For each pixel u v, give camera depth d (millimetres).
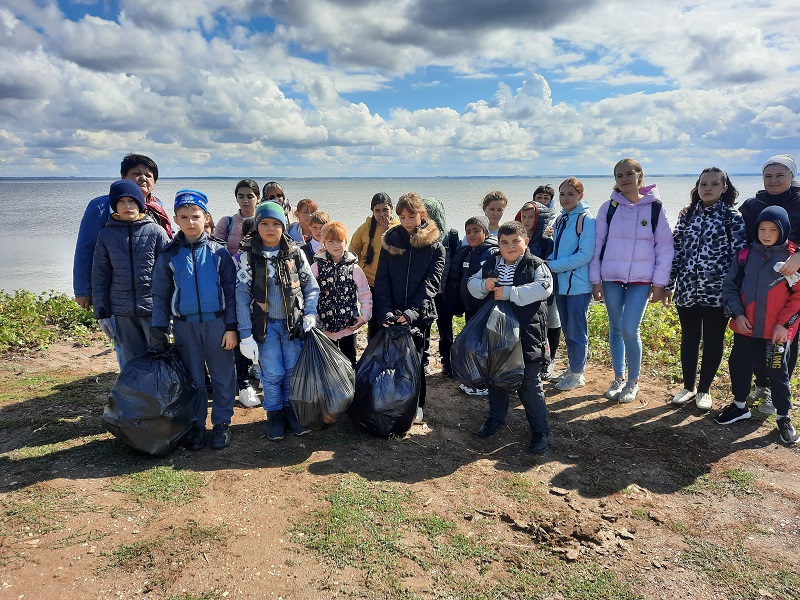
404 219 4441
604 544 3092
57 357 6637
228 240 5711
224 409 4219
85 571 2756
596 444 4344
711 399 5070
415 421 4715
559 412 4980
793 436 4297
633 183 4922
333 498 3467
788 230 4246
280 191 5926
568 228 5285
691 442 4367
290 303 4184
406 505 3418
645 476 3855
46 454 3945
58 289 13883
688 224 4941
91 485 3543
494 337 4102
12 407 4863
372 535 3105
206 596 2615
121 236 4191
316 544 3006
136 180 4676
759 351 4777
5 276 15977
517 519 3299
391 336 4445
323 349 4219
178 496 3449
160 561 2840
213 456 4031
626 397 5191
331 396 4121
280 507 3361
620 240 5027
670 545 3102
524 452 4215
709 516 3383
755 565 2934
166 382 3902
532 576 2826
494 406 4516
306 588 2688
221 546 2969
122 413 3789
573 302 5348
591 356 6648
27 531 3041
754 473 3883
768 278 4312
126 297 4238
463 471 3895
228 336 4094
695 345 5027
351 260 4656
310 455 4090
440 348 6023
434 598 2656
